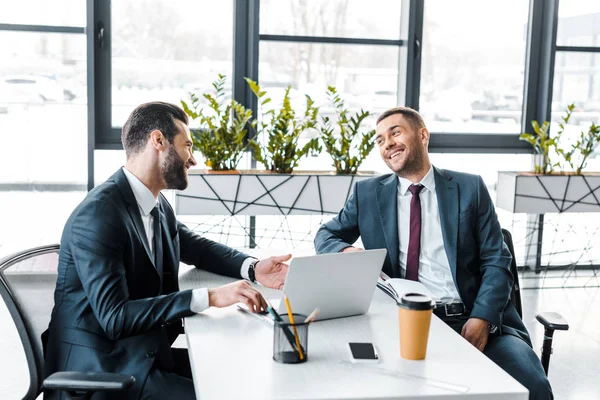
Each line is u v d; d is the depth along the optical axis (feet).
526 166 15.79
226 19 13.97
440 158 15.37
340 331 5.84
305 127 13.37
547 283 15.33
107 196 6.24
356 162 13.57
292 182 12.96
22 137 13.08
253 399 4.47
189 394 5.73
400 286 6.86
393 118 7.81
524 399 4.71
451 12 14.85
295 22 14.23
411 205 7.86
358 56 14.60
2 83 12.87
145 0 13.53
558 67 15.34
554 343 11.82
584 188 14.10
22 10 12.72
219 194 12.78
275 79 14.32
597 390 10.00
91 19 12.87
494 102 15.38
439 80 15.05
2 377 9.74
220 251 7.66
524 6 15.16
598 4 15.25
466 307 7.63
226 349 5.34
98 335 6.00
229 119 14.08
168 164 6.60
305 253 8.55
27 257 6.22
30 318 5.97
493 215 7.80
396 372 4.96
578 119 15.61
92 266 5.95
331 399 4.50
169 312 6.00
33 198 13.30
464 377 4.91
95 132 13.66
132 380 5.01
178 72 13.92
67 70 13.03
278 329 5.09
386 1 14.52
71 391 5.09
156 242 6.79
